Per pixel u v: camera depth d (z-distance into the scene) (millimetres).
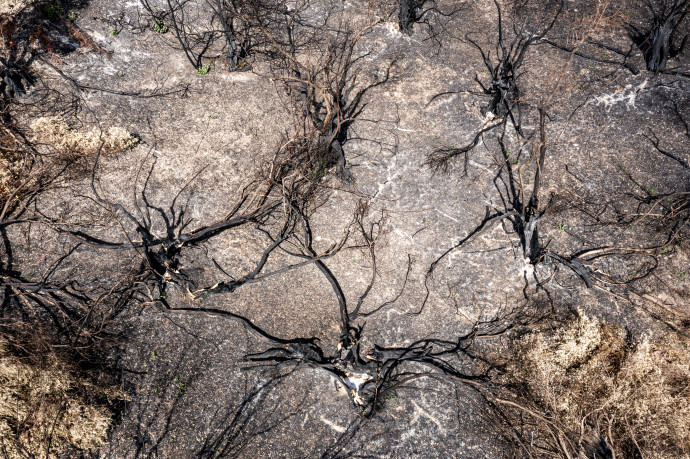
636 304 11906
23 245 12422
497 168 14422
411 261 12734
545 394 10148
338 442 10086
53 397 9820
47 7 17359
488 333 11586
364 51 17609
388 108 15945
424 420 10359
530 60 17219
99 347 10938
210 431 10148
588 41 17750
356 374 10930
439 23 18609
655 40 16062
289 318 11797
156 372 10812
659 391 9961
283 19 18141
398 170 14492
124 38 17344
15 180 13305
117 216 13156
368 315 11781
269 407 10492
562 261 12391
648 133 15078
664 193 13773
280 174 14039
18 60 16047
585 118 15508
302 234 13211
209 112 15578
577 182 14117
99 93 15672
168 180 13984
